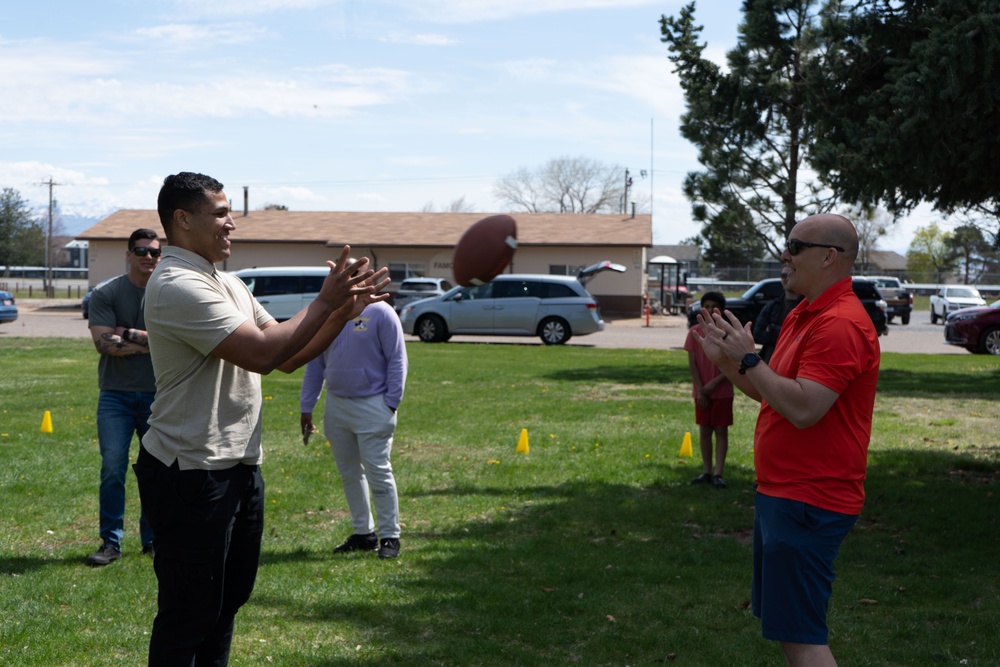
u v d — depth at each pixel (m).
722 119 15.38
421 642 4.82
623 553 6.39
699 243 26.64
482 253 3.94
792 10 12.02
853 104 9.12
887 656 4.66
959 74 7.39
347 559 6.28
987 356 23.11
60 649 4.63
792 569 3.54
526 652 4.69
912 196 8.69
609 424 11.84
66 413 12.18
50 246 61.09
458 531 6.98
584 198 77.50
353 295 3.40
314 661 4.55
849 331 3.49
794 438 3.56
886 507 7.73
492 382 16.27
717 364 3.78
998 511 7.57
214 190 3.56
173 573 3.52
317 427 11.42
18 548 6.41
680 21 14.11
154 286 3.46
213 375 3.51
